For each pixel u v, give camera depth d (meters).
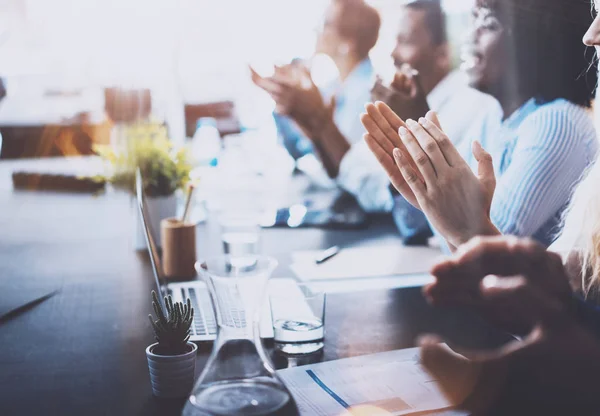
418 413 0.82
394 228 2.02
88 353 1.09
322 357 1.04
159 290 1.25
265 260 1.14
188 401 0.81
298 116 2.72
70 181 2.70
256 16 3.56
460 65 2.22
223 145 3.30
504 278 0.89
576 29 1.76
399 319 1.21
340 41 2.92
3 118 3.46
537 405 0.83
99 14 3.84
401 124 1.35
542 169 1.65
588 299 1.12
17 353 1.09
